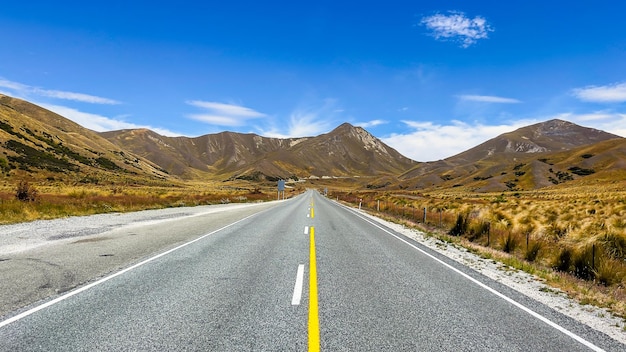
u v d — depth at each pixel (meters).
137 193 49.00
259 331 4.22
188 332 4.14
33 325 4.26
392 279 6.98
